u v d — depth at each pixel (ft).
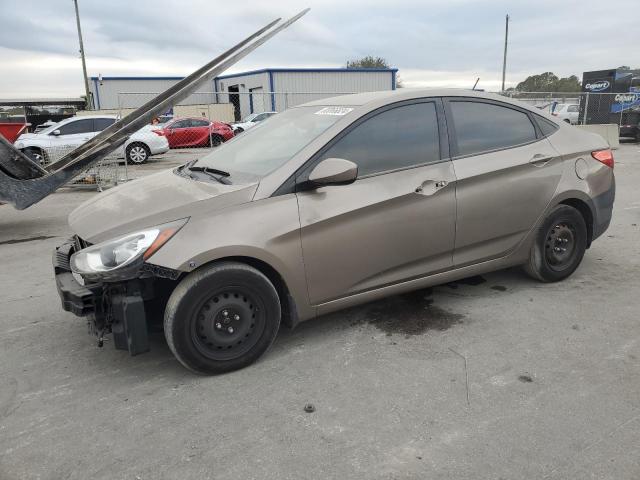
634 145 65.87
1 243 22.49
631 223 22.67
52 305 14.76
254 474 7.75
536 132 14.12
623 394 9.58
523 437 8.42
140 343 9.85
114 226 10.17
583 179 14.47
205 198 10.35
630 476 7.52
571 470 7.66
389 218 11.55
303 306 11.12
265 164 11.44
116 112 69.56
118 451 8.34
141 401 9.74
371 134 11.73
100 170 37.50
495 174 12.94
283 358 11.20
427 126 12.43
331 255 11.07
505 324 12.60
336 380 10.29
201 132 74.28
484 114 13.37
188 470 7.88
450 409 9.23
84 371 10.95
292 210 10.59
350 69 110.42
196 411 9.38
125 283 9.80
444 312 13.37
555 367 10.59
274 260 10.43
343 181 10.36
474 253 13.12
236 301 10.34
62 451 8.38
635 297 14.06
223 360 10.43
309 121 12.46
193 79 13.47
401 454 8.10
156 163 56.65
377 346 11.64
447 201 12.25
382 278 11.91
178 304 9.81
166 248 9.63
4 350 11.99
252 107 114.11
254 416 9.19
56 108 122.52
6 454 8.33
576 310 13.30
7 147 10.56
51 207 31.30
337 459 8.03
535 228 13.98
